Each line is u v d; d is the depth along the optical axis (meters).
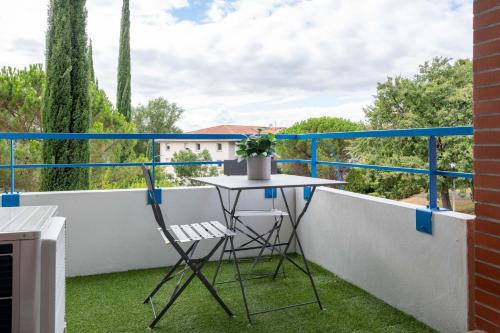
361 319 2.30
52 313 1.24
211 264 3.45
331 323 2.26
